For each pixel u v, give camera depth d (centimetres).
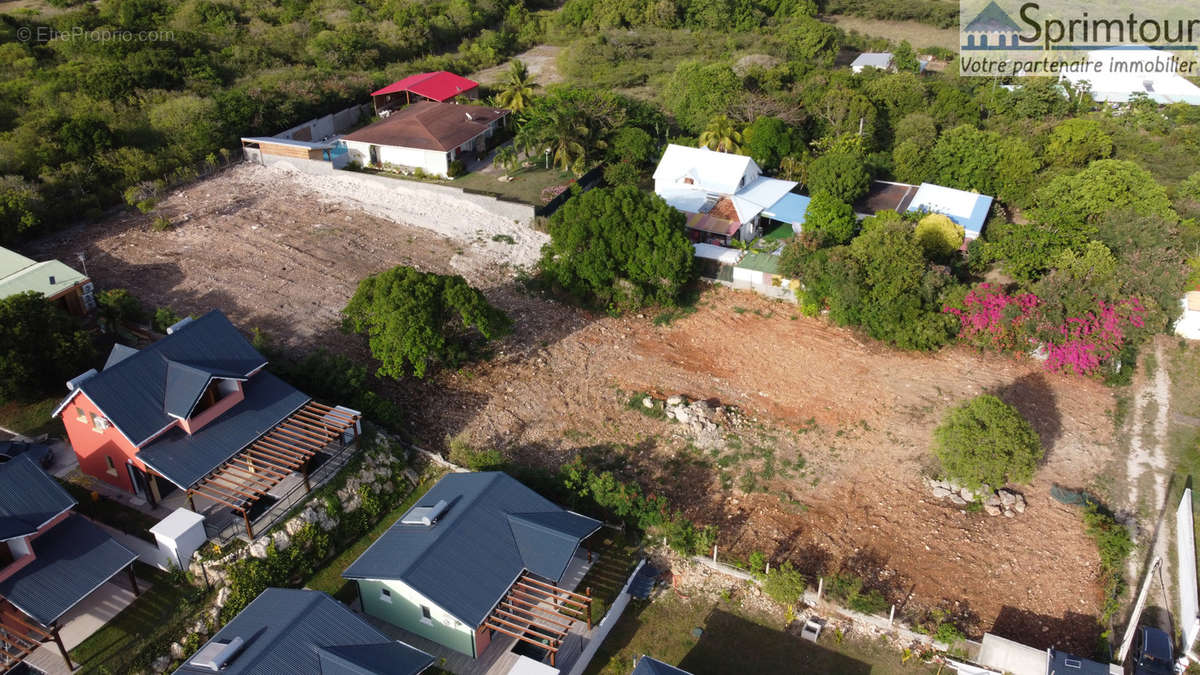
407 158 7212
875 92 8388
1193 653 3425
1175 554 3944
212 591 3438
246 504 3697
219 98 7525
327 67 9375
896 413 4834
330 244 6131
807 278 5569
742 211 6406
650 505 3938
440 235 6366
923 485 4338
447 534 3469
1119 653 3438
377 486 4041
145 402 3675
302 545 3662
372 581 3384
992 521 4128
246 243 6069
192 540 3466
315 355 4544
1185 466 4506
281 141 7294
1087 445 4641
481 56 10775
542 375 5050
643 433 4650
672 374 5125
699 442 4591
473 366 5075
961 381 5112
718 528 4056
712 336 5503
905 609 3659
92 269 5575
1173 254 5538
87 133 6588
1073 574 3847
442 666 3269
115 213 6378
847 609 3634
